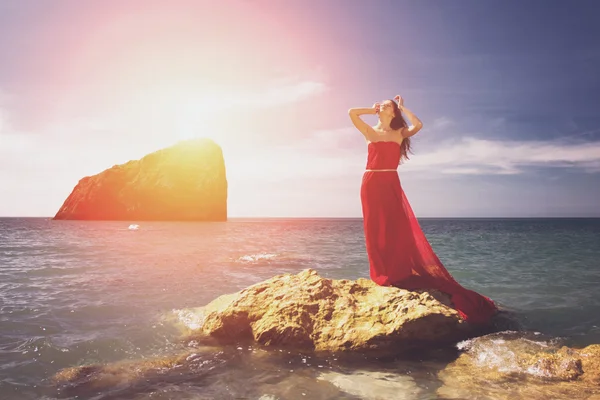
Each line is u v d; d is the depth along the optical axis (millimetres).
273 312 5633
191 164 92062
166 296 8523
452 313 5328
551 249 19766
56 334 5844
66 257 15906
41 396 3797
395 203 6402
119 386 4035
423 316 5133
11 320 6539
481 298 6375
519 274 11445
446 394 3777
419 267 6492
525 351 5004
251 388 3979
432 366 4621
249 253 17656
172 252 18109
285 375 4340
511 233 40219
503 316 6695
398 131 6477
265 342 5348
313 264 13703
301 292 5910
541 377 4156
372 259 6445
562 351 4750
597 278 10758
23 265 13312
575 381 4031
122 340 5629
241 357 4945
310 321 5445
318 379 4223
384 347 5070
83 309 7344
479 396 3703
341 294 5930
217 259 15195
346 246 21922
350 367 4598
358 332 5137
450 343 5367
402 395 3781
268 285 6348
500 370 4379
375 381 4160
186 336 5836
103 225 62344
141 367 4562
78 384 4078
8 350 5121
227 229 50906
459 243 23906
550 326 6293
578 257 16000
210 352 5137
